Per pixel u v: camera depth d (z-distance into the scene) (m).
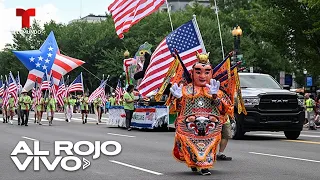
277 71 69.19
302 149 15.41
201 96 10.75
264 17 35.19
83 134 22.38
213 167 11.81
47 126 29.88
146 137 20.61
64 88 36.59
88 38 76.88
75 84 40.72
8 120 35.69
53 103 32.03
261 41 68.94
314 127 27.98
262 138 19.70
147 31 70.38
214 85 10.65
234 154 14.19
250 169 11.48
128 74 31.14
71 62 35.53
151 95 24.42
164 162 12.88
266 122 18.31
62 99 36.47
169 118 23.77
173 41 18.08
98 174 11.16
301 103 18.89
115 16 23.95
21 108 31.20
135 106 25.50
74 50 77.50
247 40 67.38
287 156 13.70
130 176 10.78
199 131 10.67
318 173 10.84
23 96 31.28
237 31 31.39
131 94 25.45
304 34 33.62
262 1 35.41
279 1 33.84
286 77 34.50
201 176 10.63
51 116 31.75
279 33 34.66
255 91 18.72
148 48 29.44
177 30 18.05
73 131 24.67
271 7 35.25
